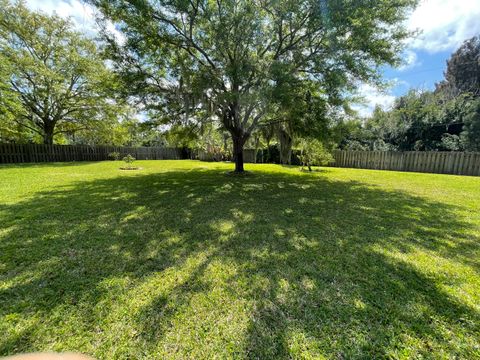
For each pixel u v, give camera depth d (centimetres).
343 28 497
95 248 243
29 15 1241
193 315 150
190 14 562
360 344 129
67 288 176
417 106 1497
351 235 283
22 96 1284
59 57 1343
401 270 206
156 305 159
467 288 181
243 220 336
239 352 124
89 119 1493
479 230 302
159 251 238
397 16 515
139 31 580
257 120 770
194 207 402
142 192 519
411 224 323
